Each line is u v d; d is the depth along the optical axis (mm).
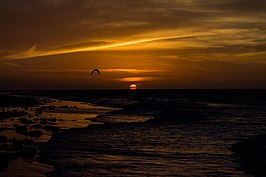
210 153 18609
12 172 14398
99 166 15703
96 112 51531
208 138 24281
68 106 67312
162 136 25297
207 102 90250
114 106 71312
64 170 14938
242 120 37969
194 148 20188
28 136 23922
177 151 19266
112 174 14383
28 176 13883
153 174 14398
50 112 49344
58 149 19578
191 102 88812
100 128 30078
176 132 27672
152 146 20938
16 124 29875
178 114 45969
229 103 84625
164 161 16766
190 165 15914
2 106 59188
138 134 26344
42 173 14367
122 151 19250
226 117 41938
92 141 22688
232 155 17938
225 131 28250
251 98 120750
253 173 14266
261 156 16828
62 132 26984
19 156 17312
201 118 40281
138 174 14414
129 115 45750
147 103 78188
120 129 29531
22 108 55312
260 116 43719
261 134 25219
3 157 16312
